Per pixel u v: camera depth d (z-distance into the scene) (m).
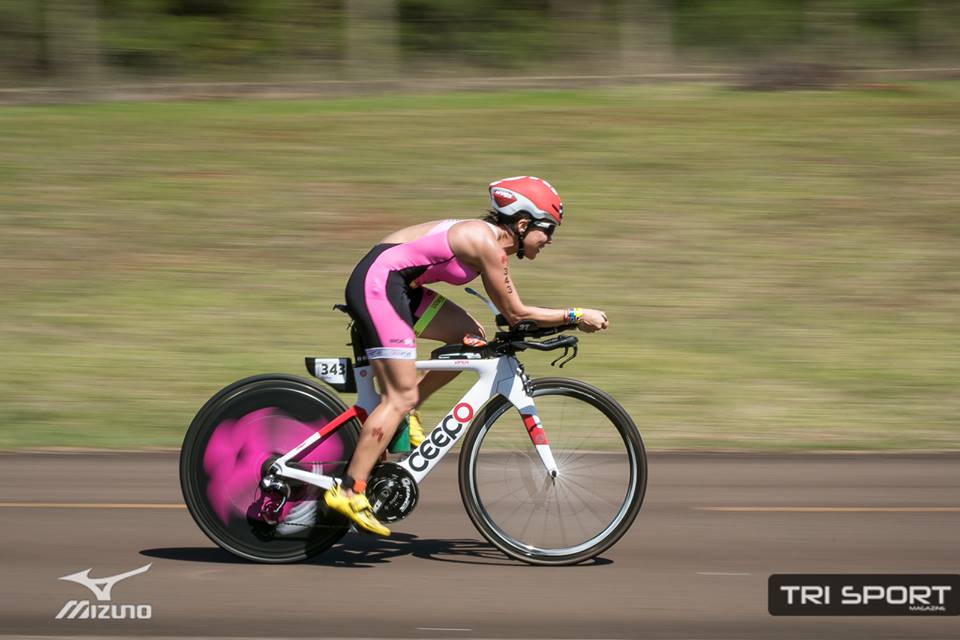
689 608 7.97
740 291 19.20
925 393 14.74
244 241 21.92
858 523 10.05
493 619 7.73
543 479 9.12
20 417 13.82
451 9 39.06
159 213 23.47
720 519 10.19
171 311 18.30
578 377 15.37
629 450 9.10
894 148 26.92
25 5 38.12
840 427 13.55
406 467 8.95
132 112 32.16
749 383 15.14
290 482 8.94
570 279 19.73
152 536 9.67
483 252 8.66
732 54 38.69
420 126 29.72
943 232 21.92
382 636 7.40
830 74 34.19
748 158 26.39
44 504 10.62
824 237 21.73
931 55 37.94
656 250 21.12
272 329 17.45
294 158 27.03
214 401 9.04
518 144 27.78
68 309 18.39
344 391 9.12
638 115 30.44
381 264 8.77
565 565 9.02
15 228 22.55
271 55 38.78
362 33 39.00
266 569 8.87
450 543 9.62
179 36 38.66
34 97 34.53
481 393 9.09
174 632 7.44
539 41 38.94
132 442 12.98
